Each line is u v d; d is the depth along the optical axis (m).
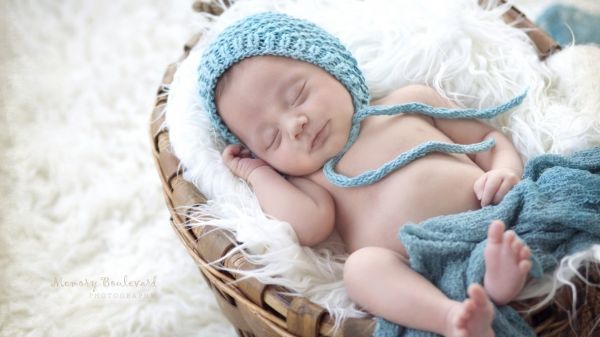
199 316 1.38
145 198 1.61
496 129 1.28
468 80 1.33
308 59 1.21
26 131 1.76
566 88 1.30
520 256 0.89
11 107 1.81
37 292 1.43
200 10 1.56
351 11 1.44
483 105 1.32
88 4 2.06
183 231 1.15
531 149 1.24
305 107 1.19
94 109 1.82
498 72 1.32
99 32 2.01
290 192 1.18
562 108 1.25
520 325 0.94
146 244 1.51
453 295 0.97
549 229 1.01
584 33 1.64
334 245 1.21
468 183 1.14
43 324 1.37
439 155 1.18
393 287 0.97
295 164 1.21
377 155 1.20
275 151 1.22
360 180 1.17
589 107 1.23
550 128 1.23
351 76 1.25
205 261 1.11
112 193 1.61
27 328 1.37
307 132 1.19
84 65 1.93
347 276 1.02
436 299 0.94
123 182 1.64
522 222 1.03
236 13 1.48
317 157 1.21
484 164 1.22
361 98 1.27
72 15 2.04
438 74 1.33
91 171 1.67
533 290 0.97
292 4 1.50
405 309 0.95
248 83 1.21
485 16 1.41
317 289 1.08
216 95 1.26
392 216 1.14
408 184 1.14
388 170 1.15
